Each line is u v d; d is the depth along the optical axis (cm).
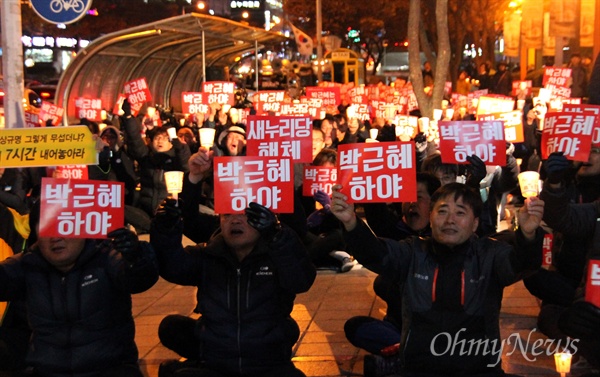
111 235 480
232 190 527
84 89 2084
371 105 2150
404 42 6006
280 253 505
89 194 500
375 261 498
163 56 2378
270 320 539
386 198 535
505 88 3042
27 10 4750
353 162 539
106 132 1213
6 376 548
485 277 493
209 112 1744
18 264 533
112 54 2095
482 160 582
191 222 635
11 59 936
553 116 605
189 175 613
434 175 690
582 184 664
